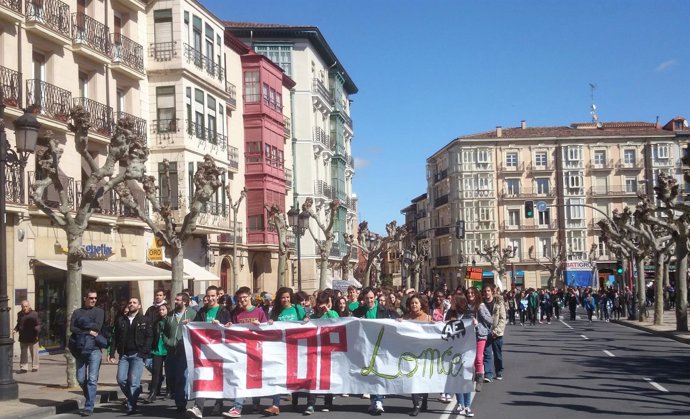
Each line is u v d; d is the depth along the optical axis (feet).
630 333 107.65
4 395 46.32
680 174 294.66
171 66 110.93
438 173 336.29
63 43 89.10
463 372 40.65
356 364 40.93
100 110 94.94
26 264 81.20
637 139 297.74
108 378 59.11
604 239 153.48
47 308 85.20
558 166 300.40
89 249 91.56
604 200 297.33
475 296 48.73
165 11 111.75
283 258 113.39
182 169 110.32
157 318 47.70
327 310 44.01
